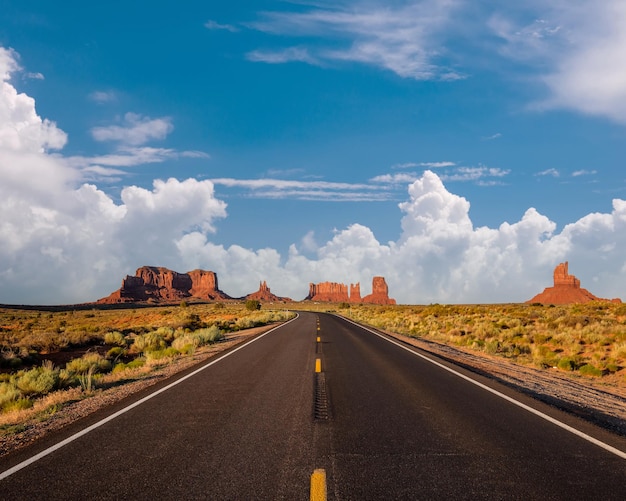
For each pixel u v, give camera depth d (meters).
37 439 6.12
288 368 12.38
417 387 9.55
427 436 6.03
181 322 38.81
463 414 7.21
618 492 4.25
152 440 5.96
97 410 7.84
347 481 4.50
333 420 6.86
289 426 6.55
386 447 5.56
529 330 23.86
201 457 5.25
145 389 9.72
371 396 8.62
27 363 19.16
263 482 4.49
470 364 13.90
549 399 8.50
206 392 9.19
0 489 4.44
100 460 5.21
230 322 44.34
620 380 12.66
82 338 26.06
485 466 4.91
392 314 54.28
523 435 6.07
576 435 6.08
